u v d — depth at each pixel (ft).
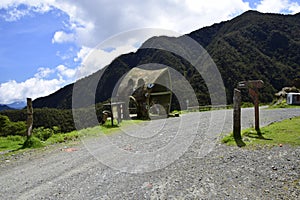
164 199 15.87
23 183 19.76
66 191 17.88
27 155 28.81
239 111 29.27
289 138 27.40
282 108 73.56
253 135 29.78
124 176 20.30
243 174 18.97
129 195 16.72
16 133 59.93
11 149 33.24
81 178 20.27
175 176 19.51
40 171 22.53
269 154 22.93
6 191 18.37
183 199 15.72
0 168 24.07
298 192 15.83
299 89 96.68
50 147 32.76
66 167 23.31
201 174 19.48
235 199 15.39
